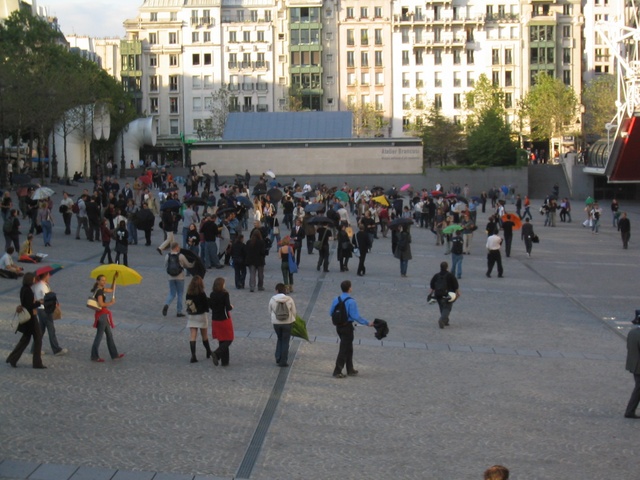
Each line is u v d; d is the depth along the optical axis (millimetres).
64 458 13258
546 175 102188
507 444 14867
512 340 24188
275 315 19547
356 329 24641
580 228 63844
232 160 99938
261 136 102062
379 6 142500
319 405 16734
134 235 41719
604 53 152250
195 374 18625
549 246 50969
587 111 136125
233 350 21078
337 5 142625
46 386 17203
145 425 15039
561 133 129875
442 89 143000
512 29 142625
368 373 19547
